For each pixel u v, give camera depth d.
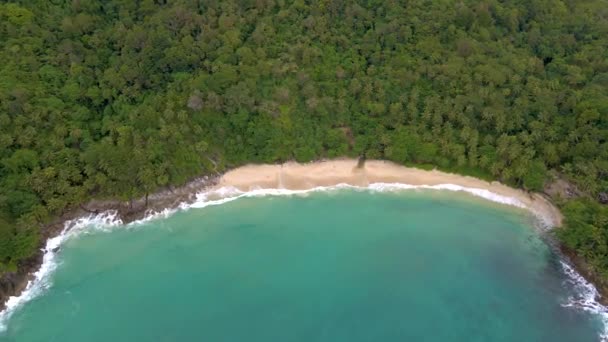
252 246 97.00
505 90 113.50
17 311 84.06
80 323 81.94
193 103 106.62
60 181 96.19
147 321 82.56
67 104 105.94
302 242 98.12
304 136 110.94
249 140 108.88
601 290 88.94
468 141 108.75
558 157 105.38
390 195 108.69
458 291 89.75
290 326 82.75
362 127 112.94
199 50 113.94
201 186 106.12
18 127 98.25
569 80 115.81
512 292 89.75
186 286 88.81
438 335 82.44
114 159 99.44
